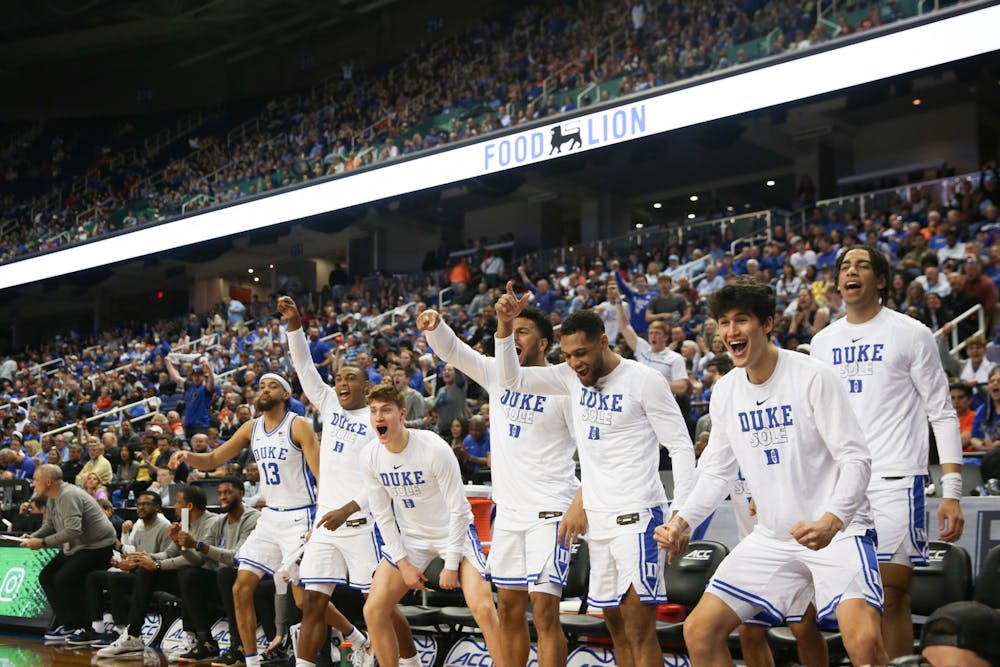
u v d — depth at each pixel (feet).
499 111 59.82
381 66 90.38
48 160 100.17
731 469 11.73
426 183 58.34
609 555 13.70
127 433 41.57
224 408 43.52
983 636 6.95
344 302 66.23
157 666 22.24
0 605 28.60
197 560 22.85
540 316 15.30
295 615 21.54
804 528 10.12
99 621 25.89
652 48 59.16
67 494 25.48
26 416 58.59
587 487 13.89
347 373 18.53
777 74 44.86
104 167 96.78
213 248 71.97
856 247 13.25
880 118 63.82
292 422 19.24
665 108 48.57
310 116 85.87
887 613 12.34
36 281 79.20
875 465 12.73
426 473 15.78
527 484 14.69
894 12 43.37
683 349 32.50
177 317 88.74
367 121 78.18
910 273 32.96
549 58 70.59
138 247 72.74
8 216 92.27
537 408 14.83
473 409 34.60
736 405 11.42
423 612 18.57
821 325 31.12
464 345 15.58
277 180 68.39
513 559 14.74
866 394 12.93
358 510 17.46
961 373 27.55
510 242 71.61
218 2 88.38
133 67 102.73
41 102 104.22
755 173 69.72
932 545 14.98
